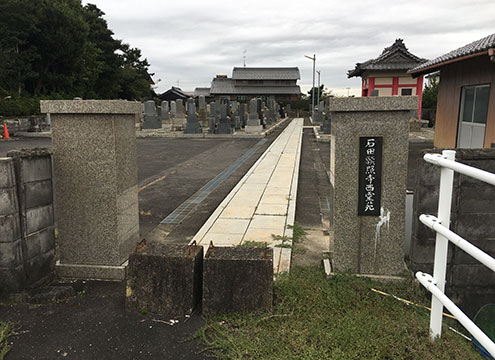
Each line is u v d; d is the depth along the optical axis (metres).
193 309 3.37
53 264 4.07
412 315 3.21
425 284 2.84
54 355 2.82
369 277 3.82
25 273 3.67
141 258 3.37
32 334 3.08
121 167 4.11
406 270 3.87
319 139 18.64
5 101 23.55
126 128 4.21
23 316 3.34
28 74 27.78
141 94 44.38
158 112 28.78
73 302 3.58
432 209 3.77
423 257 3.88
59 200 4.06
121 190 4.12
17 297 3.56
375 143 3.67
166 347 2.90
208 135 21.30
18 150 3.62
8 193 3.45
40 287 3.81
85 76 35.34
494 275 3.90
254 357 2.70
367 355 2.70
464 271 3.89
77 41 31.02
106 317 3.32
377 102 3.55
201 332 3.03
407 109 3.56
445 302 2.55
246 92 67.12
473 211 3.77
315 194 8.10
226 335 2.96
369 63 26.66
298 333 2.94
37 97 27.88
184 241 5.28
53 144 3.98
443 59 11.32
